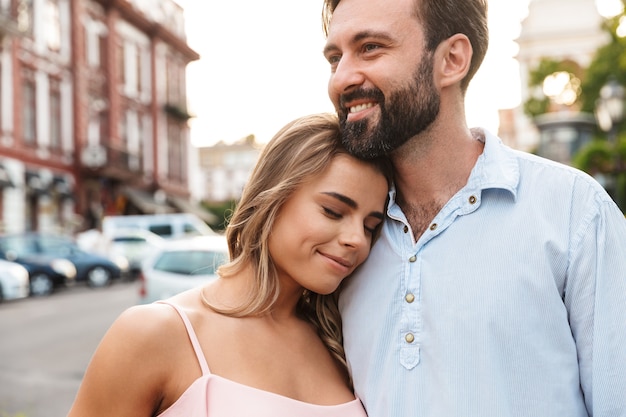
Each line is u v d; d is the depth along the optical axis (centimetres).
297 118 191
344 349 197
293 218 180
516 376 164
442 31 174
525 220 170
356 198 178
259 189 186
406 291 178
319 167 177
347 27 175
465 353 167
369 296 188
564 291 167
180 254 760
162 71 3428
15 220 2231
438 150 179
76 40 2617
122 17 3003
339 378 194
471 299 169
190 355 169
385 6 172
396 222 188
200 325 175
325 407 178
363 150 176
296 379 182
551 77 3631
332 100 183
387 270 185
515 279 167
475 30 179
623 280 162
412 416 170
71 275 1684
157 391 167
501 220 172
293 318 197
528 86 3703
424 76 173
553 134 1439
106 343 167
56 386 714
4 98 2200
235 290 186
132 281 1966
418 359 173
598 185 169
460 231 175
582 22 4822
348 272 184
